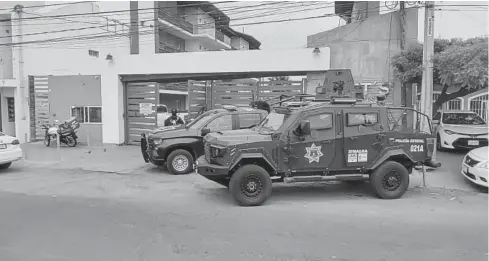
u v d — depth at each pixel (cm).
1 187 938
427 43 1076
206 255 497
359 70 1844
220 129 1109
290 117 781
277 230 599
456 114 1433
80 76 1858
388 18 1745
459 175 1019
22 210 721
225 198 820
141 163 1294
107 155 1479
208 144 791
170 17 3353
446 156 1278
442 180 973
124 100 1811
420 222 643
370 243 542
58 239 559
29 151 1611
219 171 755
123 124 1811
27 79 2095
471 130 1288
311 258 488
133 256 494
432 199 806
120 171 1159
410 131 820
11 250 516
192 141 1093
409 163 836
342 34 2052
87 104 1856
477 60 1101
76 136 1772
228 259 484
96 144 1811
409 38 1662
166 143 1088
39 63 2250
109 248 522
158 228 610
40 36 2261
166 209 729
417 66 1399
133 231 595
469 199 808
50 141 1817
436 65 1202
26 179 1042
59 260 481
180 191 891
